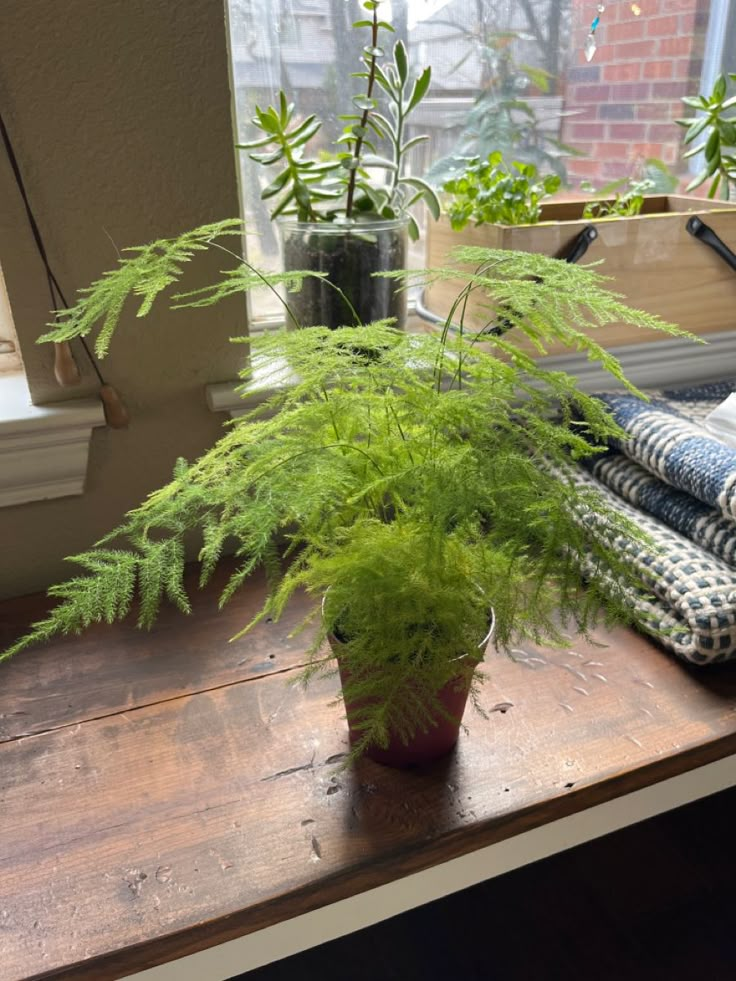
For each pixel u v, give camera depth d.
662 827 1.00
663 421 0.82
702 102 0.99
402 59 0.82
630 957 0.85
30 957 0.49
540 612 0.54
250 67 0.87
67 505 0.84
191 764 0.63
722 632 0.67
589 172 1.12
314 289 0.82
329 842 0.56
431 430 0.52
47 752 0.64
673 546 0.73
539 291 0.51
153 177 0.73
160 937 0.50
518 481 0.47
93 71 0.67
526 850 0.63
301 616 0.80
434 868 0.59
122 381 0.80
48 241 0.72
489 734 0.65
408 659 0.52
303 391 0.55
